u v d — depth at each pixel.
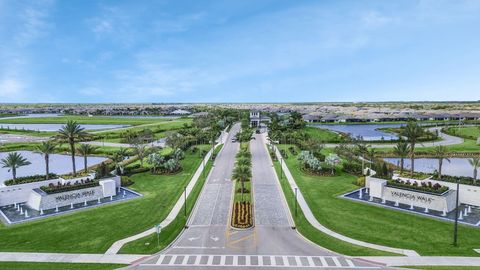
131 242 40.62
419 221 46.81
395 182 57.22
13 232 43.78
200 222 47.69
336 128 174.12
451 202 51.62
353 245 39.50
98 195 58.38
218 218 49.16
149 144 120.69
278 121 168.25
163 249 38.84
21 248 38.91
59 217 49.44
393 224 45.88
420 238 41.12
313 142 89.25
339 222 46.88
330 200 56.66
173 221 47.59
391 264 34.81
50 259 36.12
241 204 53.78
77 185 56.69
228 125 187.38
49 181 59.47
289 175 74.38
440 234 42.22
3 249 38.59
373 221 47.12
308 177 72.50
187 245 40.06
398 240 40.69
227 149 110.94
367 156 87.25
